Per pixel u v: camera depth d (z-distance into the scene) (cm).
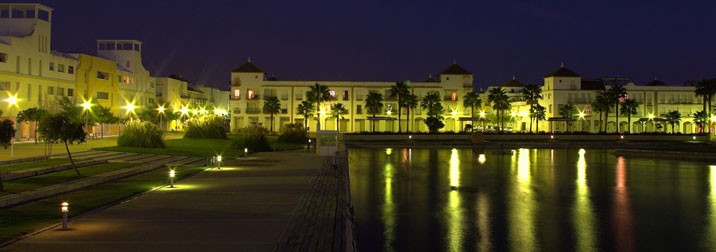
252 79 10431
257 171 3147
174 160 3759
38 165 2727
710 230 1639
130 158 3609
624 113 10031
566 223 1738
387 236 1572
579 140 8006
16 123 5744
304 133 7125
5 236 1271
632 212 1938
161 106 8938
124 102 8581
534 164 4072
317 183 2511
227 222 1500
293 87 10438
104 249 1166
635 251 1395
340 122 10425
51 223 1449
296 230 1402
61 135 2486
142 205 1795
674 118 9831
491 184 2775
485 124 10831
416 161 4381
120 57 9094
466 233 1600
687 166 3894
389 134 8000
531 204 2117
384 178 3069
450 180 2961
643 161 4400
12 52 5781
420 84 10562
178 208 1739
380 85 10481
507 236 1556
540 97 10012
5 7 6303
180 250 1166
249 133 5725
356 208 2036
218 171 3144
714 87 9169
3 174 2256
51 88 6525
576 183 2819
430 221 1781
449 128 10562
